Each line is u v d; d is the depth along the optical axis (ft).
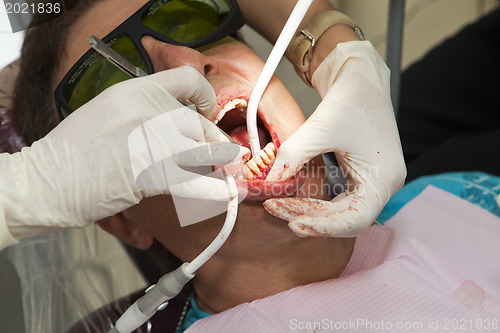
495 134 5.33
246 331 3.14
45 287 4.09
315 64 3.53
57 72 3.27
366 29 6.85
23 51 3.36
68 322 4.08
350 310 3.14
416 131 6.07
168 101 2.72
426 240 3.70
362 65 3.26
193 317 3.65
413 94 6.18
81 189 2.60
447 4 8.26
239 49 3.18
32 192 2.59
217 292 3.41
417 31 8.26
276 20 3.88
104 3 3.22
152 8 3.09
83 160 2.61
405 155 6.06
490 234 3.66
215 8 3.20
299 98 4.98
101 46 2.67
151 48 3.03
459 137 5.65
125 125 2.65
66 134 2.66
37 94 3.42
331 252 3.32
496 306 3.16
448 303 3.18
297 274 3.27
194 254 3.25
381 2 6.72
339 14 3.56
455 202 3.95
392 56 5.01
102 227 3.83
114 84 3.00
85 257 4.14
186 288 3.92
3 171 2.62
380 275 3.29
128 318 2.77
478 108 5.90
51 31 3.23
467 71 6.01
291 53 3.59
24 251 4.05
